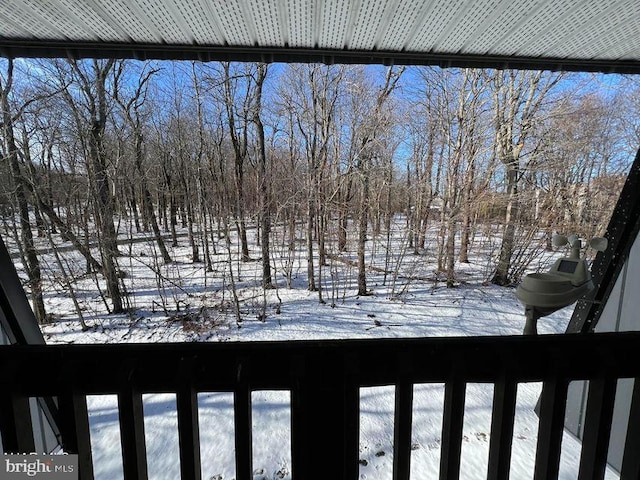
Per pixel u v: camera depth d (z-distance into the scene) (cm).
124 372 93
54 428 186
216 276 985
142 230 1538
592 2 127
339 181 835
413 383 99
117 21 138
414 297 789
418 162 956
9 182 611
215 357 97
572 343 101
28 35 145
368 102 805
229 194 926
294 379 93
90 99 666
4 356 93
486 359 99
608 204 827
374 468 267
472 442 274
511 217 841
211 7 131
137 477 96
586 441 104
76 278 717
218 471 262
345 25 145
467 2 128
